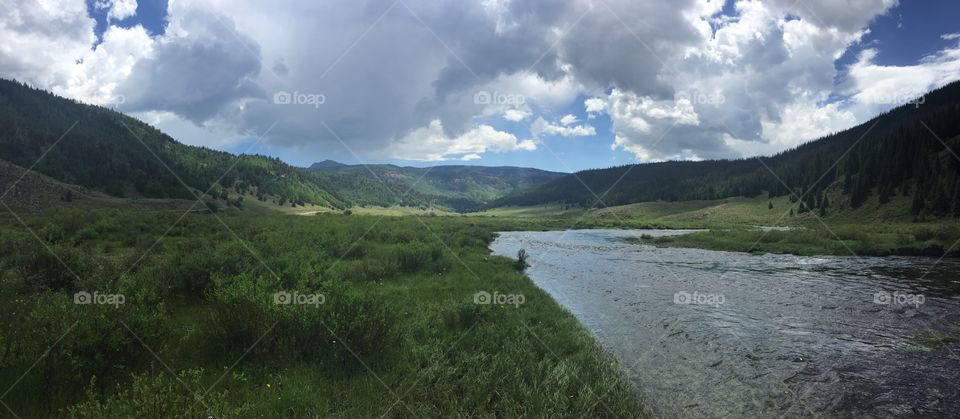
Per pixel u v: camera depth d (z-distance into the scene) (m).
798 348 9.70
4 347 5.82
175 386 5.44
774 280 19.91
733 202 144.38
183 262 12.24
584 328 11.31
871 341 10.22
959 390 7.37
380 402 6.17
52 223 28.09
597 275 21.86
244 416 5.26
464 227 68.19
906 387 7.51
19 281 11.07
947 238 31.61
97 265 12.23
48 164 126.69
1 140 134.12
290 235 28.81
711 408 6.71
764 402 6.92
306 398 5.88
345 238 28.28
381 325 7.92
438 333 9.70
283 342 7.36
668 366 8.58
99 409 4.43
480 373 7.35
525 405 6.41
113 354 6.18
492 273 19.39
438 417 5.94
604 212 170.12
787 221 95.81
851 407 6.76
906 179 80.06
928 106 165.00
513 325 10.51
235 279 8.45
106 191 118.25
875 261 26.70
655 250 37.53
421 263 20.05
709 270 23.62
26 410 4.96
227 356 7.15
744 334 10.88
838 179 104.38
